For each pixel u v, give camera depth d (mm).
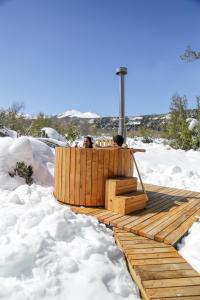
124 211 3990
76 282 2377
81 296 2252
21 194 4754
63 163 4582
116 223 3592
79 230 3209
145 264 2604
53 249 2756
